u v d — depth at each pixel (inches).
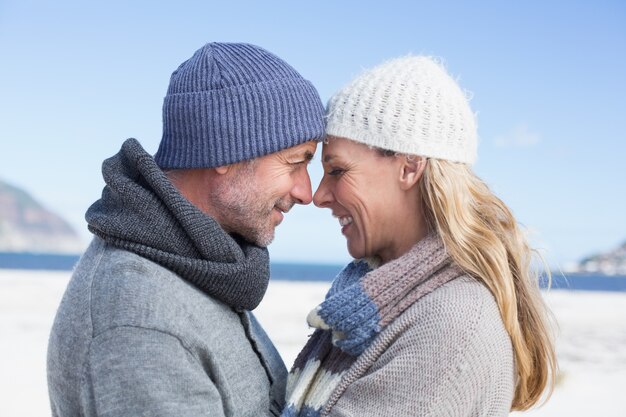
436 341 55.4
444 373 54.5
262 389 66.7
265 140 63.3
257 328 77.7
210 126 62.6
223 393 60.0
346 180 66.7
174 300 57.5
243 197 64.9
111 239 59.2
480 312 57.0
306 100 65.9
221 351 61.4
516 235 65.3
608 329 522.6
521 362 60.6
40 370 272.2
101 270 57.7
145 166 59.9
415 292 59.8
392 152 64.2
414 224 66.1
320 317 61.4
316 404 62.0
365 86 66.0
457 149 63.3
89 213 62.2
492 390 56.4
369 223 66.5
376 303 60.0
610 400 255.3
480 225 61.9
